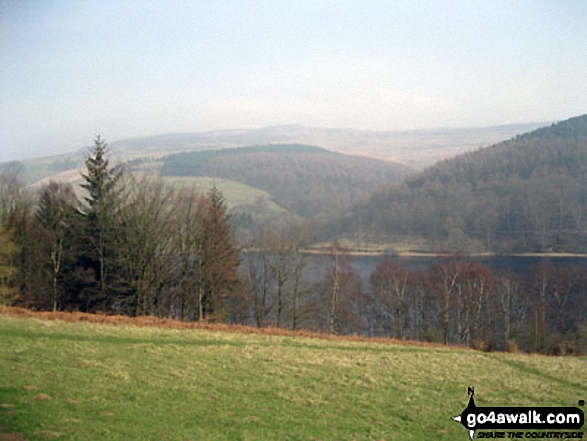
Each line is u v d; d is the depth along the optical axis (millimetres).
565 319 62250
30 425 14875
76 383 19109
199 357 25188
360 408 20266
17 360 21109
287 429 17391
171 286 53594
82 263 49844
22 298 49094
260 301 58031
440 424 19406
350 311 63406
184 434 15789
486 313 62281
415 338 61906
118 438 14852
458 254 74375
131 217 49312
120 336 28203
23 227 50781
